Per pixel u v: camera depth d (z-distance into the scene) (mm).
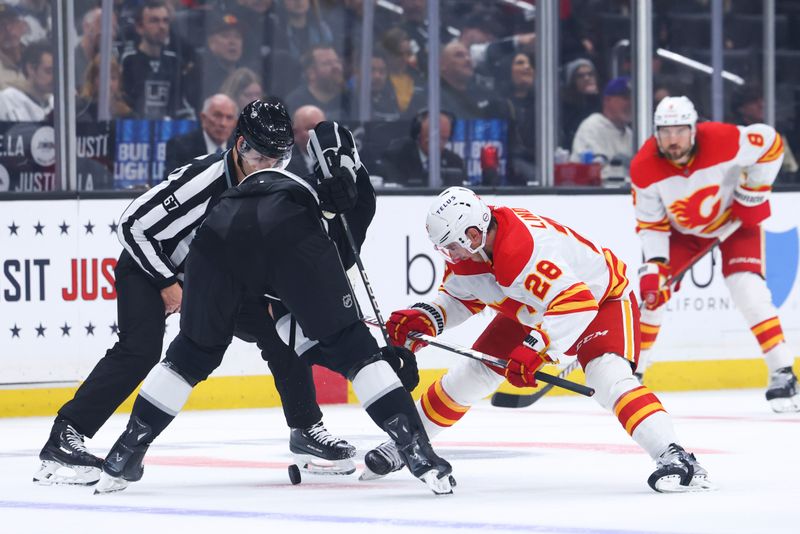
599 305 9375
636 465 10859
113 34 17984
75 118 17531
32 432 14742
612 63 20328
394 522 7707
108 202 17125
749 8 21016
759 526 7461
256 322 10219
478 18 19734
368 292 9523
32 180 17547
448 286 9570
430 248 18672
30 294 16781
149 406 9281
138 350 10242
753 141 16219
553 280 8742
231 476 10391
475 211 8805
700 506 8305
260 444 13141
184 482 10000
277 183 8945
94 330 17078
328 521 7785
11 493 9500
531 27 19953
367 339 8922
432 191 18672
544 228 8984
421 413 9930
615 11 20297
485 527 7461
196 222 9875
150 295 10305
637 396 9148
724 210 16625
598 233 19625
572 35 20125
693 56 20844
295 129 18359
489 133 19766
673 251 17000
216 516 8078
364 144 19312
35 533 7500
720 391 19625
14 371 16703
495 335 9812
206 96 18672
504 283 8859
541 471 10453
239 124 9523
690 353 19844
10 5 17250
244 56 18938
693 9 20766
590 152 20250
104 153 18031
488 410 16859
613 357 9266
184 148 18422
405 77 19422
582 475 10172
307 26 19219
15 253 16719
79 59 17812
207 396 17516
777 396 16219
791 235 20484
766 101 21188
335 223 9555
